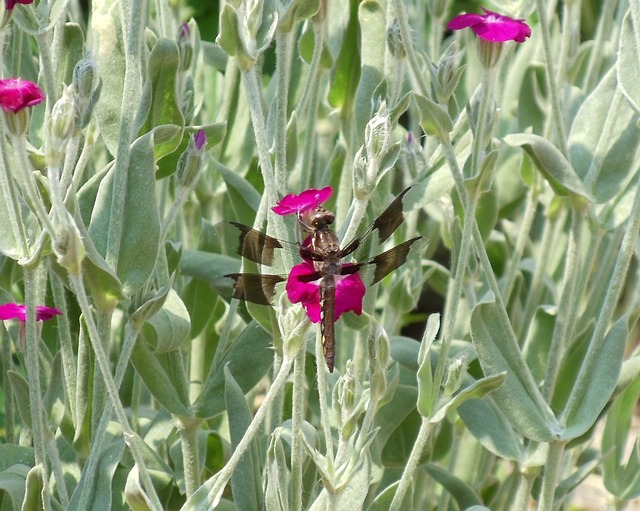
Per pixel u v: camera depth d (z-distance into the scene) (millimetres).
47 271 1028
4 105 867
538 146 1000
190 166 946
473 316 979
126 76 943
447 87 954
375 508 980
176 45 977
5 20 916
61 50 1009
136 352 982
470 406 1043
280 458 953
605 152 1021
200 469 1021
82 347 963
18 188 979
